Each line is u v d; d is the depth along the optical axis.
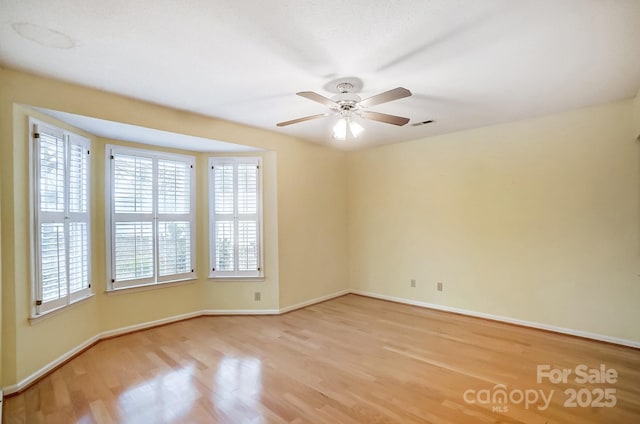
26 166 2.62
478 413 2.19
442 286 4.52
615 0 1.71
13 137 2.50
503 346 3.29
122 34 2.00
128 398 2.40
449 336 3.58
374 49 2.19
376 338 3.55
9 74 2.48
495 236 4.05
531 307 3.79
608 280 3.33
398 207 4.98
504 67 2.47
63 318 3.00
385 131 4.32
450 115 3.65
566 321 3.56
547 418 2.13
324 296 5.11
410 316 4.31
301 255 4.76
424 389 2.50
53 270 2.85
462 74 2.59
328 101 2.54
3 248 2.46
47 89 2.63
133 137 3.56
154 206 3.94
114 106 2.98
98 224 3.54
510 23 1.91
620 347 3.22
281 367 2.88
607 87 2.89
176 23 1.88
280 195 4.48
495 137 4.04
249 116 3.64
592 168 3.40
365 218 5.38
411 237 4.84
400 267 4.96
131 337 3.62
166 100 3.13
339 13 1.80
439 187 4.54
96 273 3.51
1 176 2.46
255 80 2.67
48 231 2.80
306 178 4.86
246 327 3.93
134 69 2.47
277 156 4.44
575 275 3.51
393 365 2.90
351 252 5.54
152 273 3.91
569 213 3.54
